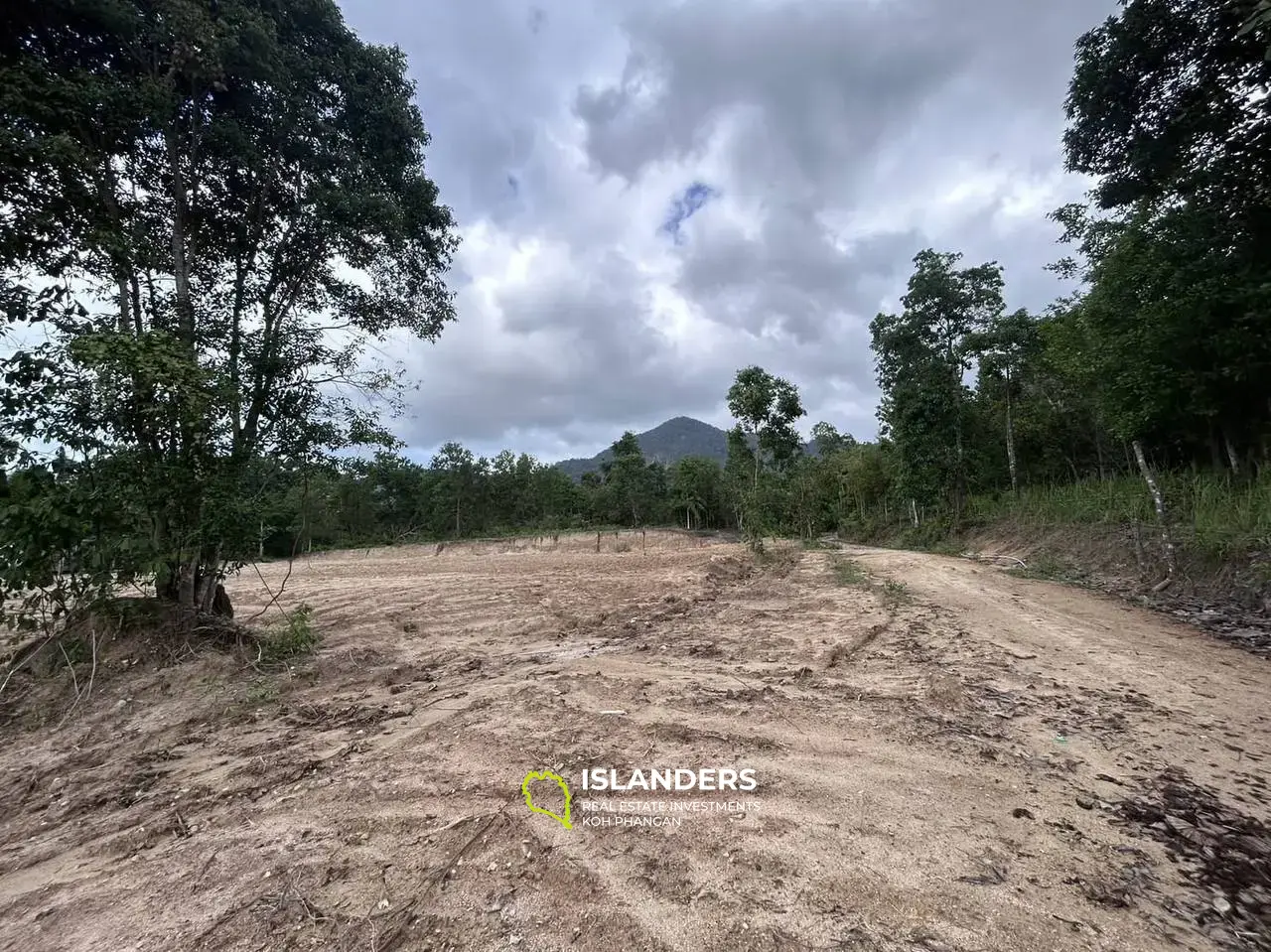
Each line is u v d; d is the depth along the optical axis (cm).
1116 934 198
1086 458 2131
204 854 277
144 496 601
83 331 624
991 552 1656
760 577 1195
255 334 756
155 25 655
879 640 639
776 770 327
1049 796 295
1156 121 904
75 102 591
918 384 2152
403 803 311
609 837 268
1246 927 201
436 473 4522
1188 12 784
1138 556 1052
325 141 809
